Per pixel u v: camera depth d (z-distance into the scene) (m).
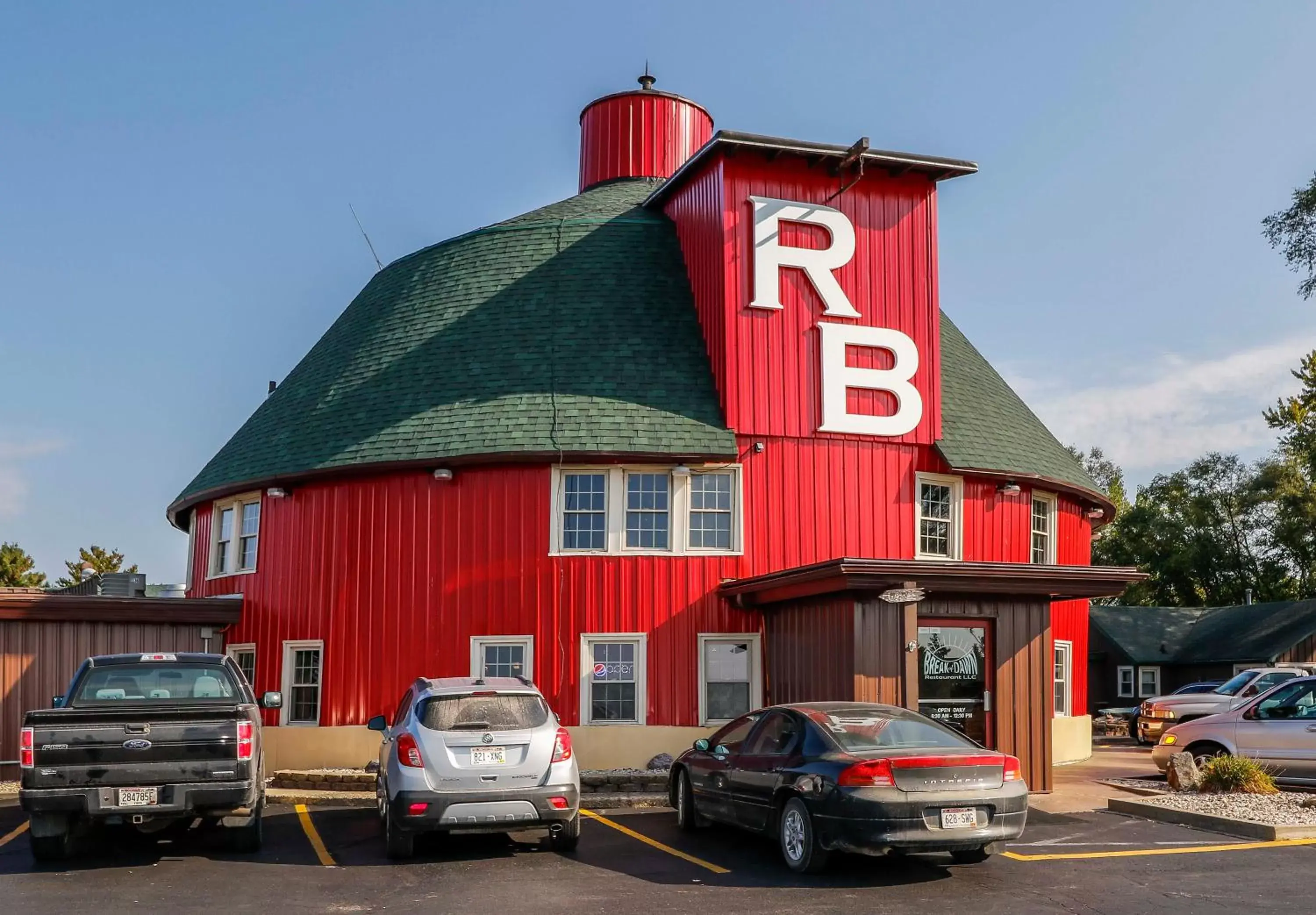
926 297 21.52
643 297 22.25
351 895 10.51
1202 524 60.56
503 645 19.73
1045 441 24.31
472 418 20.38
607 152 30.20
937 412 21.22
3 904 10.16
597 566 19.81
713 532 20.03
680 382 20.70
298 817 15.57
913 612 16.27
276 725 20.91
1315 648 41.03
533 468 20.08
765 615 19.45
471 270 23.75
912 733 11.85
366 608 20.45
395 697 19.97
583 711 19.44
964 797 10.81
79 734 11.60
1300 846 12.59
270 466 21.92
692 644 19.61
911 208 21.70
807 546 20.14
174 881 11.18
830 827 10.90
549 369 20.92
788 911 9.70
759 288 20.53
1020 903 10.00
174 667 13.26
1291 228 36.03
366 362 22.80
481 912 9.76
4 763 19.88
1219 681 42.09
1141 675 44.78
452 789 11.81
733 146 20.66
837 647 16.61
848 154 20.86
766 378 20.42
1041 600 17.44
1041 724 17.16
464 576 19.98
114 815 11.59
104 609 20.86
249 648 21.84
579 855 12.39
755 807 12.25
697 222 22.48
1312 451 52.78
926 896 10.29
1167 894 10.33
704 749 13.75
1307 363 52.09
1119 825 14.11
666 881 11.00
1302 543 56.59
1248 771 15.86
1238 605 48.66
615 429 19.86
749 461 20.19
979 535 21.58
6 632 20.30
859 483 20.62
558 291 22.52
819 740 11.64
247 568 22.67
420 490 20.44
